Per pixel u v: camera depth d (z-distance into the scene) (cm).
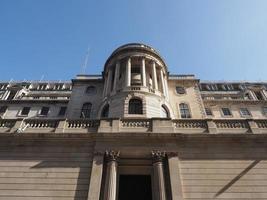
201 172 1833
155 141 1992
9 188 1759
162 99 2928
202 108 3425
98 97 3544
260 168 1848
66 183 1792
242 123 2159
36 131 2116
